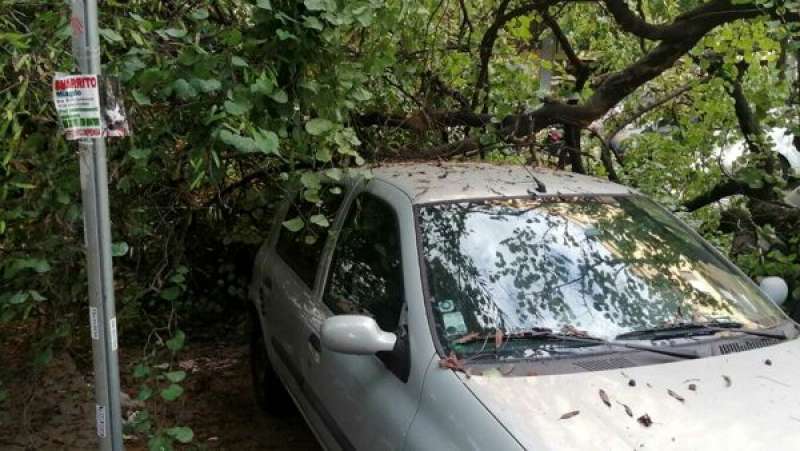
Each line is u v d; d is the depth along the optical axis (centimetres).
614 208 343
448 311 274
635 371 254
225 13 365
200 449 384
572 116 508
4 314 321
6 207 305
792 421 230
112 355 245
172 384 336
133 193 356
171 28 312
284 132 321
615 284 297
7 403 404
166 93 290
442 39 512
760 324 298
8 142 282
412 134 500
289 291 403
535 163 506
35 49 273
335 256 365
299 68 326
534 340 267
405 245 301
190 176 337
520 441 216
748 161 542
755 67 491
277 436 452
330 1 303
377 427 270
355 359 302
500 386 241
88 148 234
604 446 214
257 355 481
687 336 279
